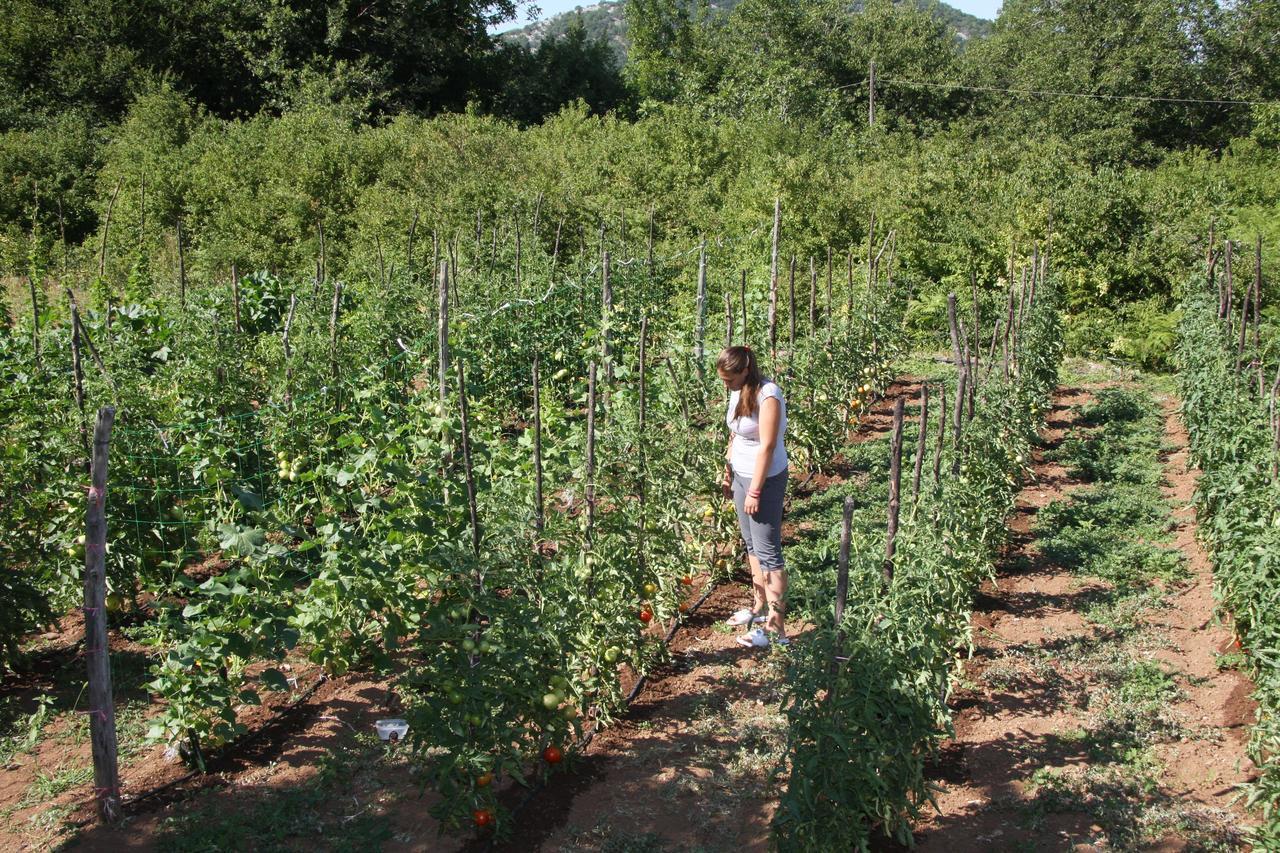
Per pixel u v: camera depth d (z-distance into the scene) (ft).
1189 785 15.24
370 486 23.08
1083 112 121.80
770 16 140.15
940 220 58.70
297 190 69.56
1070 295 53.47
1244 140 89.56
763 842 14.07
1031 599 22.24
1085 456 32.63
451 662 14.29
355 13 110.52
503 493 17.08
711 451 22.80
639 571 18.48
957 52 155.43
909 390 41.81
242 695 15.85
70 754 16.51
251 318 38.32
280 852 13.97
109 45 101.24
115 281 62.08
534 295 38.63
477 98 119.34
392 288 37.11
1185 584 22.68
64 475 19.92
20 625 18.40
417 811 14.96
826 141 88.17
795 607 20.95
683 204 69.41
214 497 21.71
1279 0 121.39
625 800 15.20
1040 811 14.62
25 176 80.74
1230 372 27.86
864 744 12.75
